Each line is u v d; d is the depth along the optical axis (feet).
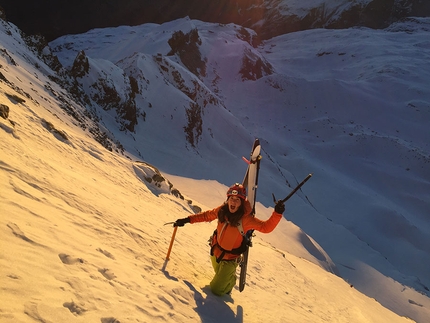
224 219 14.52
